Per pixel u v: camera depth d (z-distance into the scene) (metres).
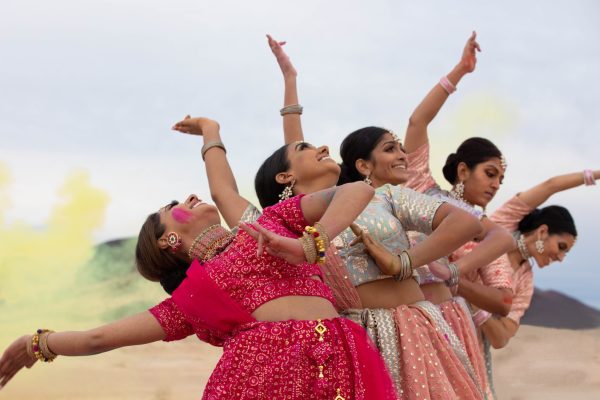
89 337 3.75
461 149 6.29
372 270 4.28
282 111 5.82
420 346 4.11
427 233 4.38
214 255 3.91
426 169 5.87
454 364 4.21
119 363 11.10
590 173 6.92
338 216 3.50
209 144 4.65
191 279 3.68
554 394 10.12
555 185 6.96
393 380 4.08
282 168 4.58
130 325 3.75
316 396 3.41
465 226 4.14
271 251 3.38
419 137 5.86
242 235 3.70
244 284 3.58
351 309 4.22
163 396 9.56
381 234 4.28
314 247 3.40
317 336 3.48
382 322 4.16
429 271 4.71
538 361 11.65
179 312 3.74
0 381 3.92
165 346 12.34
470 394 4.20
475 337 4.87
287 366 3.43
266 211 3.74
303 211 3.68
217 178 4.53
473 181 6.20
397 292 4.30
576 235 6.84
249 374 3.45
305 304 3.57
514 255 6.79
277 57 5.95
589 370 11.12
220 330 3.63
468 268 4.93
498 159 6.21
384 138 5.07
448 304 4.77
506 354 12.05
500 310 5.63
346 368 3.46
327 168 4.53
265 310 3.55
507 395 10.16
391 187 4.46
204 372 10.95
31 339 3.86
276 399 3.42
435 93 5.88
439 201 4.32
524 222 6.89
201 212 4.02
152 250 4.07
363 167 5.07
